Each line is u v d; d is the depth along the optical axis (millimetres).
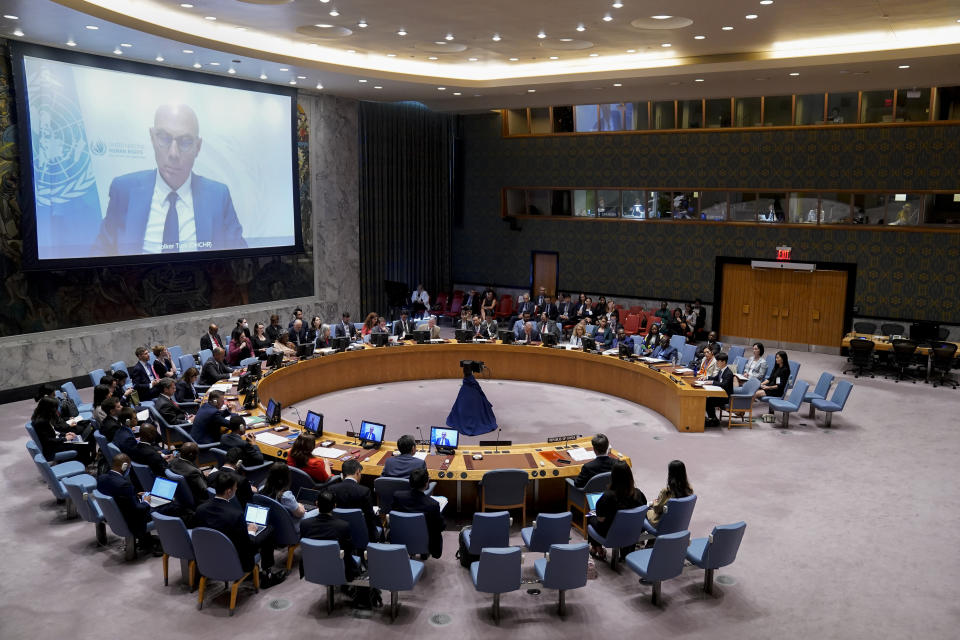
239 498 7551
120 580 7340
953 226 16891
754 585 7340
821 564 7781
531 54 15219
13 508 9047
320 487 8078
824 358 18016
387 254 21547
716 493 9648
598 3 10844
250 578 7297
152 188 14977
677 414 12555
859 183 17719
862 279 18016
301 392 14336
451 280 24047
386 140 21031
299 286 18906
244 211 16844
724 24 12141
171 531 6852
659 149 20047
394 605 6621
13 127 13000
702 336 19156
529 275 22719
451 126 22984
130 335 15188
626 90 18000
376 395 14812
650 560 6668
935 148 16797
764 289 19297
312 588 7211
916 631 6570
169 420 10211
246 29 13102
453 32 13094
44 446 9453
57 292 14078
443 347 15984
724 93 17719
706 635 6477
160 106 14914
